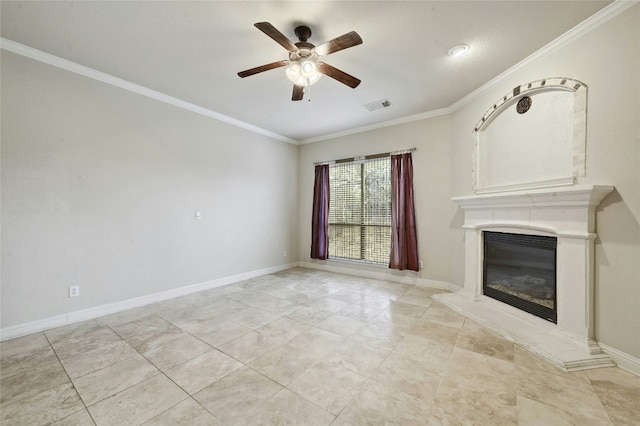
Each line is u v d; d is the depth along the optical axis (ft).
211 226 13.78
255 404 5.49
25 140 8.48
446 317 9.92
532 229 8.82
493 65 9.31
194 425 4.95
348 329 8.95
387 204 15.31
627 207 6.55
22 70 8.40
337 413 5.24
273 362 7.02
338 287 13.84
